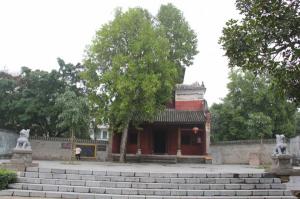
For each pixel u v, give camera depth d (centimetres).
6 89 3409
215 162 3522
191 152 3666
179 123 3525
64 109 3083
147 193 1479
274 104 3750
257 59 1034
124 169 1981
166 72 2994
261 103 3812
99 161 3269
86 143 3419
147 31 2964
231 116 4003
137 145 3631
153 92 2852
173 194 1489
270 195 1523
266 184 1593
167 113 3694
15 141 3269
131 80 2831
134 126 3500
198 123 3534
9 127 3475
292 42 963
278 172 1675
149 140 3700
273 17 959
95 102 2995
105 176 1597
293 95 1059
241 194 1516
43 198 1391
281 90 1065
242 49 1058
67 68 3569
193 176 1636
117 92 2908
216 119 4128
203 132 3625
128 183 1541
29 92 3394
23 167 1673
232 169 2298
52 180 1545
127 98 2839
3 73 3581
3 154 2936
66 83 3544
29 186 1491
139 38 2941
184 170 2061
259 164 3144
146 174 1630
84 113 3047
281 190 1541
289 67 1012
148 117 3131
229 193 1512
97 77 3033
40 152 3303
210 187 1562
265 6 973
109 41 3011
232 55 1084
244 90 3900
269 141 3272
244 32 1045
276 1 959
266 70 1101
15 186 1490
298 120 4253
